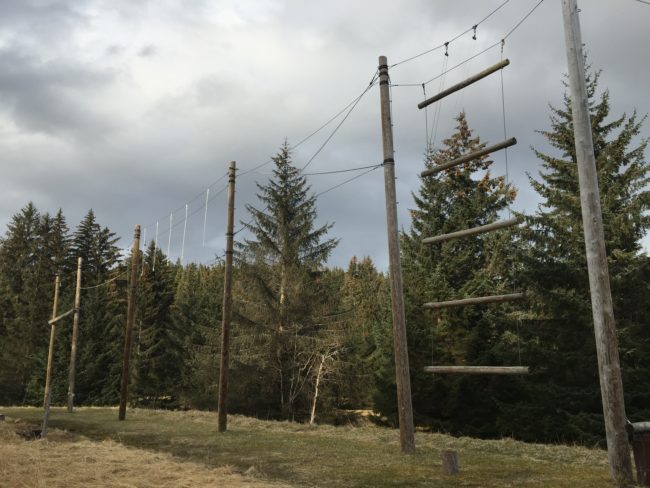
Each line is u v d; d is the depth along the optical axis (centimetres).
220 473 879
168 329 4775
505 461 966
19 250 6372
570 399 1917
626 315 1925
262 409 3247
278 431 1576
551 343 2095
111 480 802
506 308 2422
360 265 7375
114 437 1459
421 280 2706
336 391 3353
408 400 1128
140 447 1269
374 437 1359
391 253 1190
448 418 2367
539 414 1977
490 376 2253
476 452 1086
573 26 859
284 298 3219
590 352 1930
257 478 850
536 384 1998
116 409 2719
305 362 3152
